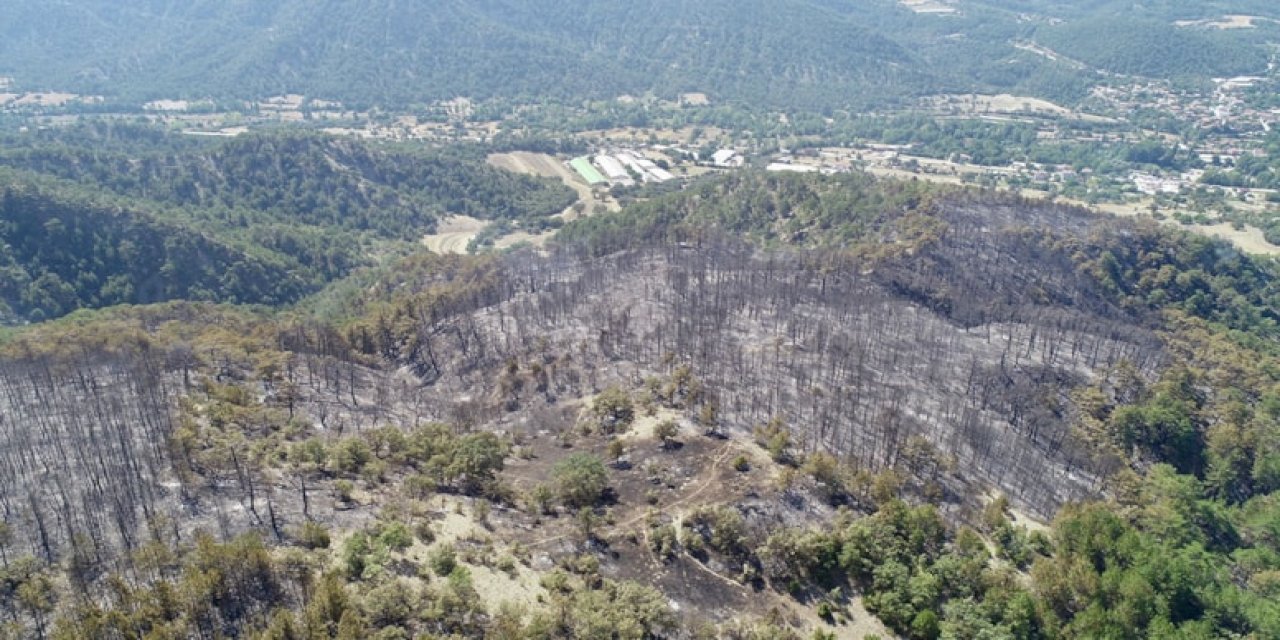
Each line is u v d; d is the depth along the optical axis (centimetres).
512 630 8450
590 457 12388
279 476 11469
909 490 12962
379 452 12669
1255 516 15400
